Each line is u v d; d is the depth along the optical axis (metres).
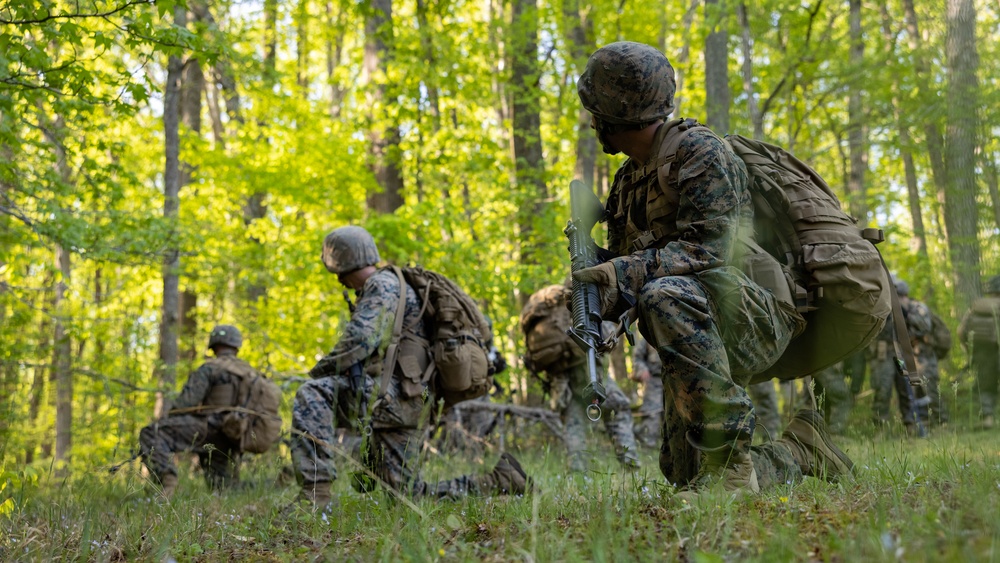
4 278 11.36
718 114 12.70
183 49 5.40
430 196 15.34
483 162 13.89
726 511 2.52
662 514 2.71
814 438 3.54
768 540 2.15
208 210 14.98
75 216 8.35
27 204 8.41
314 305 14.44
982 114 11.97
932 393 8.91
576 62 14.56
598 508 2.89
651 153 3.29
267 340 14.89
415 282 4.88
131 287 16.31
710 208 3.07
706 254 3.05
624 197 3.47
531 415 9.14
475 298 12.47
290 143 14.16
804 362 3.47
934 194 18.58
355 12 12.95
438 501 4.45
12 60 5.39
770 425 7.99
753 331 3.08
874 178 19.92
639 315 3.11
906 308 10.79
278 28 20.31
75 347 17.28
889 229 17.41
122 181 9.24
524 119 14.85
